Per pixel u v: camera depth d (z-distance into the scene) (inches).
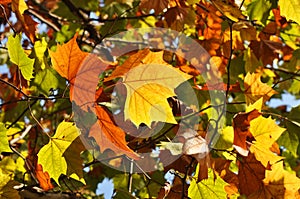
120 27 97.3
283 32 98.3
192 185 76.1
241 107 95.8
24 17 80.0
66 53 70.6
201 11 91.0
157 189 92.9
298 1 80.2
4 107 97.9
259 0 90.0
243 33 90.7
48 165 73.8
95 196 99.0
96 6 108.7
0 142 73.7
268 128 76.8
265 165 76.7
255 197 77.6
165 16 85.7
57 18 103.1
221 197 75.9
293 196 77.3
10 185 76.3
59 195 79.6
